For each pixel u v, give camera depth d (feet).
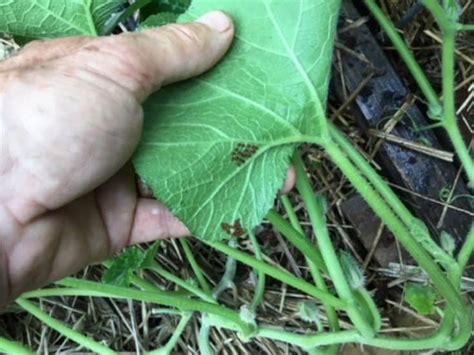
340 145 1.04
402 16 1.44
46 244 0.97
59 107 0.82
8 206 0.90
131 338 1.55
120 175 1.04
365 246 1.47
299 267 1.50
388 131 1.40
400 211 1.04
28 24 1.01
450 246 1.09
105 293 1.19
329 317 1.20
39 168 0.86
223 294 1.50
